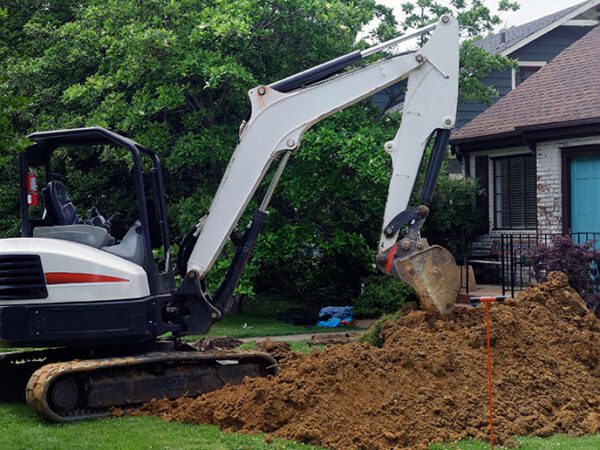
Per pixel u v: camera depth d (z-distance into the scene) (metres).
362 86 10.61
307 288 20.80
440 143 10.68
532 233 20.45
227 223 10.45
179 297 10.41
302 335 15.88
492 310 10.48
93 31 18.47
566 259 15.20
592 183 18.50
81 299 9.73
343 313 17.48
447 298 10.47
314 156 16.41
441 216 20.95
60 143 10.79
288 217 18.45
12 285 9.71
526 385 9.41
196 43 17.19
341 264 19.61
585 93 19.34
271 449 8.05
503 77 27.05
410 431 8.42
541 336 10.32
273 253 16.92
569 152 18.73
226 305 10.59
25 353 11.11
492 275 20.78
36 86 20.03
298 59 18.33
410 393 9.01
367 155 16.17
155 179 10.53
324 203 18.14
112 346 10.42
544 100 20.22
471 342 9.97
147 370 10.02
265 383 9.27
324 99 10.55
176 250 17.45
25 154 10.53
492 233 21.56
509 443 8.22
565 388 9.52
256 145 10.49
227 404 9.10
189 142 17.19
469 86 20.06
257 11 17.23
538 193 19.34
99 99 19.34
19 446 8.22
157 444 8.24
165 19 17.64
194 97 17.56
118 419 9.36
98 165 19.95
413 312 10.62
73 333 9.68
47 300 9.70
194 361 10.31
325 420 8.49
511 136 19.95
